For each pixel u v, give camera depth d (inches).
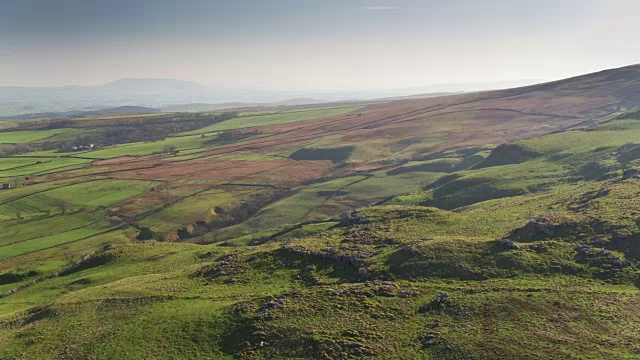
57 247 4180.6
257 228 4402.1
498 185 3304.6
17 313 2212.1
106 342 1647.4
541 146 4003.4
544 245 1678.2
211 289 1964.8
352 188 5206.7
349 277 1819.6
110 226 4781.0
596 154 3329.2
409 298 1566.2
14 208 5329.7
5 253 4025.6
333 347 1348.4
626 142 3316.9
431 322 1407.5
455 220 2223.2
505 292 1469.0
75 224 4849.9
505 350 1200.2
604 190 2058.3
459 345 1258.6
